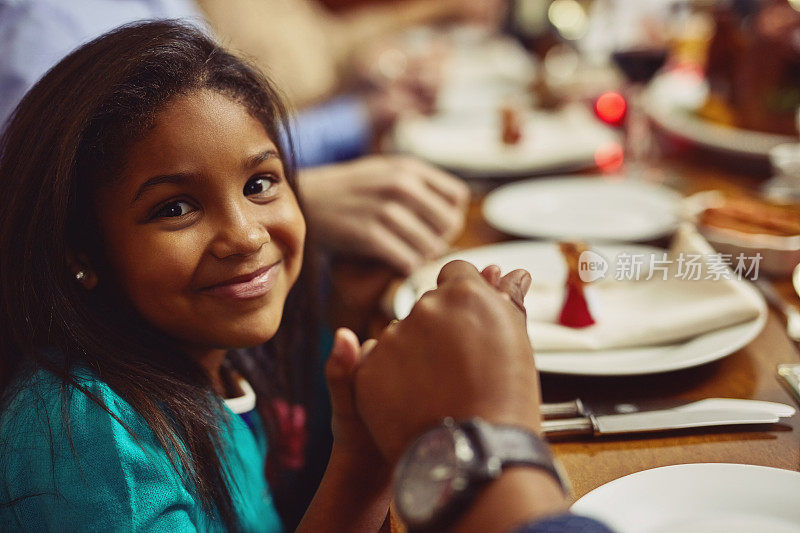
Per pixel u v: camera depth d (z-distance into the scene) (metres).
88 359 0.59
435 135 1.59
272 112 0.66
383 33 2.80
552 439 0.60
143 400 0.57
